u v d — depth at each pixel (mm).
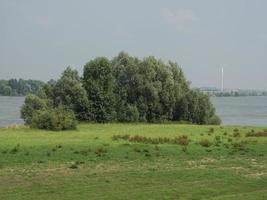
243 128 60750
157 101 83375
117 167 28500
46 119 59531
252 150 36688
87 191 21625
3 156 31469
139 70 84750
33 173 26141
